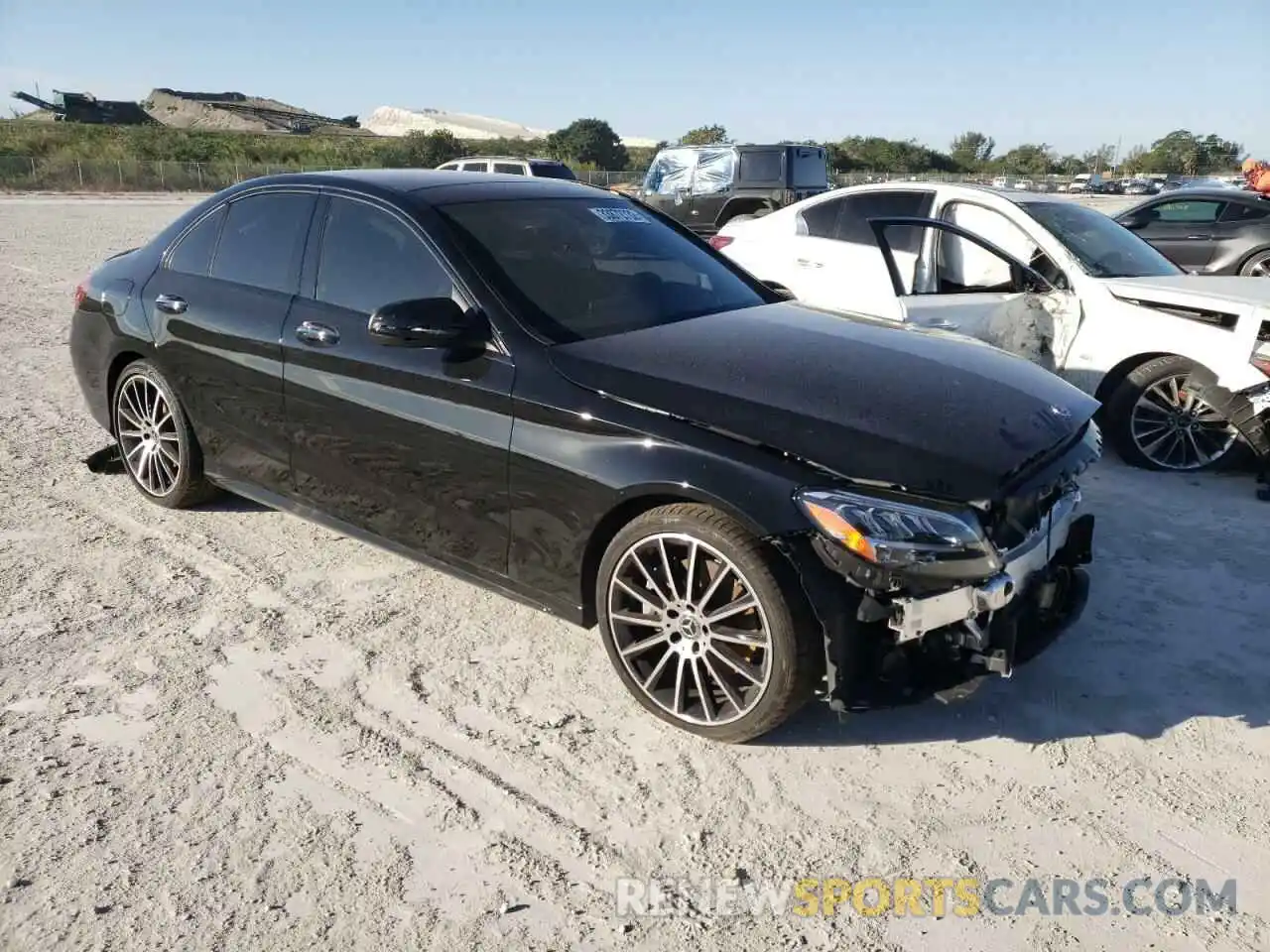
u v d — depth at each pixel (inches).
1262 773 112.5
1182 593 155.9
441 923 90.8
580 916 92.0
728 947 88.8
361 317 144.7
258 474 165.3
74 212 1025.5
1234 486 206.2
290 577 160.7
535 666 135.0
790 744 118.4
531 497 125.3
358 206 150.3
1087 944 89.0
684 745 117.9
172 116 4439.0
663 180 700.7
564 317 134.2
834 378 121.6
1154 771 113.0
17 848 99.3
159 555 168.2
